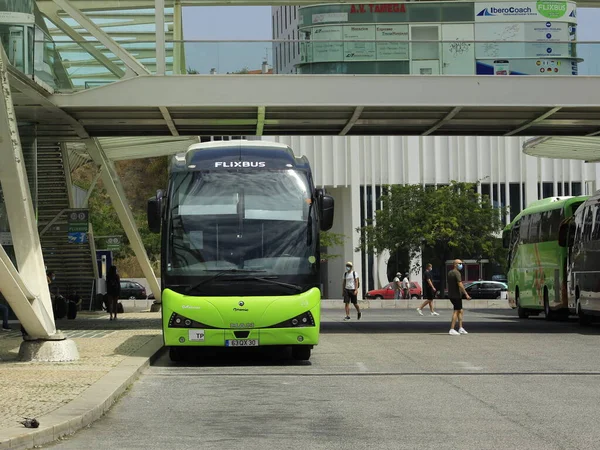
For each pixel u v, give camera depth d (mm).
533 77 26547
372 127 30453
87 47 26047
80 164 43312
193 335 17531
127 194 88250
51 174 36938
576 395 13398
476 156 76438
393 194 67875
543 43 26688
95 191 72750
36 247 18328
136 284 66312
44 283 18203
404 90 26344
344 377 15938
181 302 17578
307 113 27906
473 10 26672
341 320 37281
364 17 26484
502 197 76750
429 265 43000
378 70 26422
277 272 17766
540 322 35312
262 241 17906
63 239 40344
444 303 56656
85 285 43000
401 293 66500
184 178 18344
